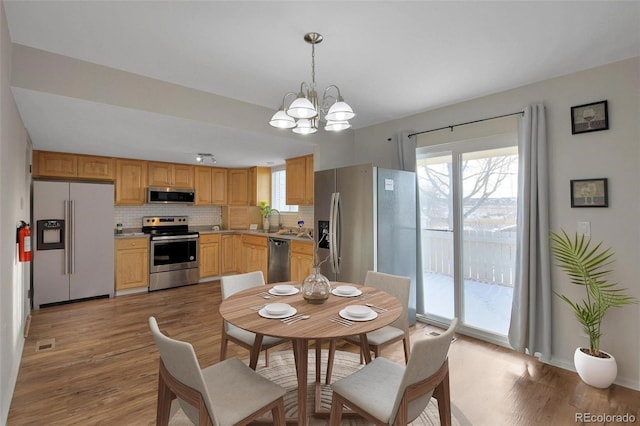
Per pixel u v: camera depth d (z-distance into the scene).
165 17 1.86
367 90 2.96
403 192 3.47
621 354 2.36
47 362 2.67
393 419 1.31
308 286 1.98
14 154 2.37
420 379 1.33
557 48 2.21
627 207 2.33
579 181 2.53
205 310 4.04
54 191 4.15
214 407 1.39
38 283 4.04
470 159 3.26
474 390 2.29
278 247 4.88
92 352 2.86
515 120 2.89
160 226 5.51
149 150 4.32
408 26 1.95
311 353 2.88
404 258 3.48
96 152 4.45
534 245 2.69
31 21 1.89
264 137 3.55
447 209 3.46
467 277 3.30
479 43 2.14
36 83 2.20
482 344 3.05
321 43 2.14
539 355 2.81
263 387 1.54
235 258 5.89
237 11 1.80
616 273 2.37
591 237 2.48
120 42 2.13
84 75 2.38
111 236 4.59
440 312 3.53
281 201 5.88
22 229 2.55
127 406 2.08
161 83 2.74
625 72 2.34
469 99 3.20
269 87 2.89
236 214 6.15
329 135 4.05
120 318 3.73
